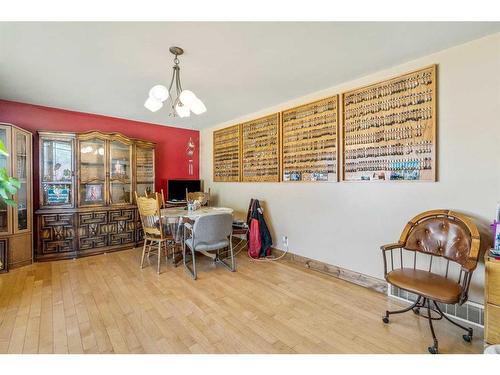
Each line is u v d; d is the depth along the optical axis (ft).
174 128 16.22
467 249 5.85
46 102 11.27
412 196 7.59
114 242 12.53
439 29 5.92
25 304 7.27
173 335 5.90
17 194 10.21
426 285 5.72
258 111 12.82
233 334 5.96
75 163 11.75
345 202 9.28
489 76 6.23
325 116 9.87
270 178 12.25
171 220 10.39
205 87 9.62
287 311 7.02
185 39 6.25
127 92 9.99
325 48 6.75
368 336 5.94
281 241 11.77
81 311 6.91
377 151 8.38
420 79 7.39
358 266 8.93
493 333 4.99
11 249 9.98
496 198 6.18
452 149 6.83
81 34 5.99
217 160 15.75
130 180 13.48
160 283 8.81
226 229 9.70
